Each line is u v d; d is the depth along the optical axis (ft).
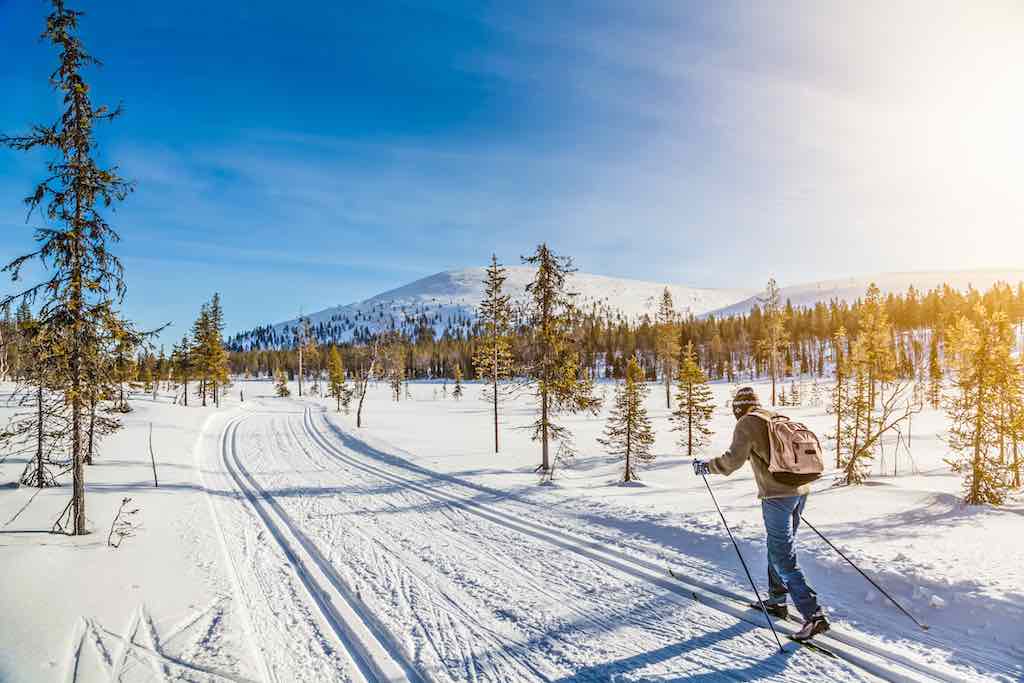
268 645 16.63
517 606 18.24
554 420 155.84
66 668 15.69
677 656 13.94
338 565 24.41
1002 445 51.31
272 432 110.42
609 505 31.55
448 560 24.08
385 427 123.75
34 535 33.14
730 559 20.95
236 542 30.58
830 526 25.26
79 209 33.50
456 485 45.19
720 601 17.13
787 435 14.49
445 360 455.22
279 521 35.45
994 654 12.66
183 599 21.17
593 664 13.94
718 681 12.59
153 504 42.65
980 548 19.61
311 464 66.74
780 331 218.38
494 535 27.99
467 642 15.80
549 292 73.72
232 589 22.16
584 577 20.61
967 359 55.83
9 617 19.33
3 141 31.58
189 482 53.62
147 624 18.76
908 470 77.36
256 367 504.02
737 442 14.98
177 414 124.26
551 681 13.29
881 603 16.01
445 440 99.50
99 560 26.84
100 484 50.98
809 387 249.96
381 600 19.70
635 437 72.43
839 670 12.64
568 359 72.90
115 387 37.01
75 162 33.37
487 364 94.02
